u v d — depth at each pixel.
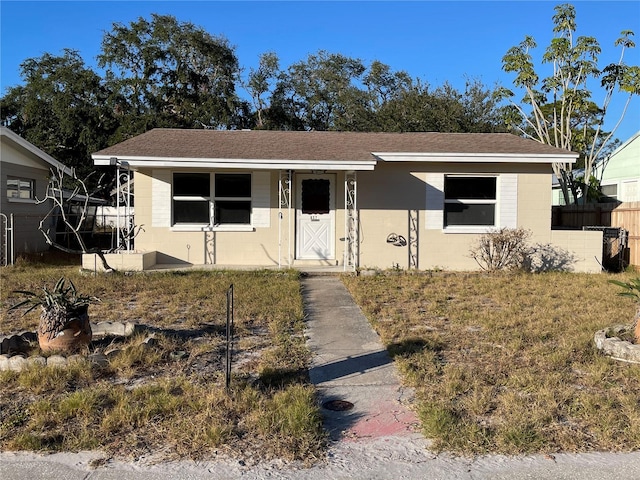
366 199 13.02
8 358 5.18
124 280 10.52
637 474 3.42
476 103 30.45
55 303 5.79
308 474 3.42
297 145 13.31
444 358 5.74
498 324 7.17
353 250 12.88
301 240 13.04
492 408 4.37
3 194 14.73
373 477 3.39
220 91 32.25
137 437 3.84
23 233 15.81
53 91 27.41
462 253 13.09
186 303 8.61
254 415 4.11
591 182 21.38
